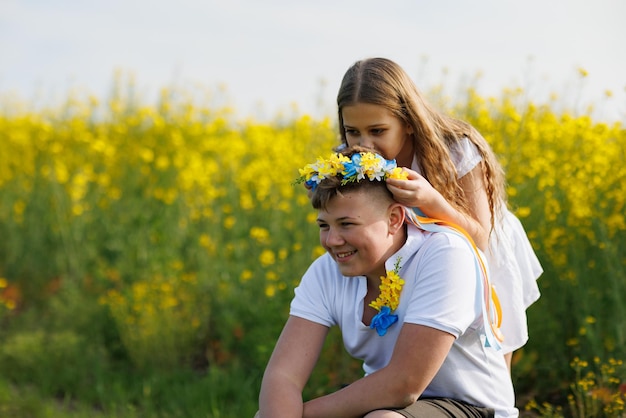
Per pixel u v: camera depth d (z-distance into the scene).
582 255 5.05
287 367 3.06
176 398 5.07
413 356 2.81
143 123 9.47
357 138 3.40
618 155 5.75
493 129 5.91
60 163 8.55
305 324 3.14
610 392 4.17
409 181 2.93
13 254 7.62
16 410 4.94
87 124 10.16
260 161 7.70
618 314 4.62
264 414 2.97
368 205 2.89
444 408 2.94
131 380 5.52
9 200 8.20
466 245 2.97
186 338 5.83
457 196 3.37
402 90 3.35
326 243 2.95
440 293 2.85
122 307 6.03
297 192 6.84
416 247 2.96
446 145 3.45
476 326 2.98
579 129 5.88
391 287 2.93
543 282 4.97
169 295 6.12
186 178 7.35
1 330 6.57
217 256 6.77
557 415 4.16
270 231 6.89
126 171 8.57
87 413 4.84
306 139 7.67
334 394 2.93
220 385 5.16
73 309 6.38
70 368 5.60
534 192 5.47
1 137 9.82
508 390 3.16
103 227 7.71
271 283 5.96
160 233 7.22
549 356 4.80
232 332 5.80
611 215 5.24
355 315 3.05
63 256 7.36
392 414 2.80
